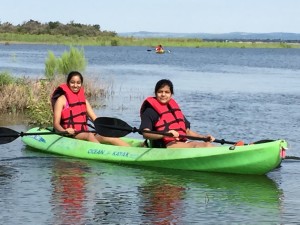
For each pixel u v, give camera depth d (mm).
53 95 12219
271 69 47125
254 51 106938
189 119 17094
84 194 9016
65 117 12039
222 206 8492
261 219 7898
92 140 12109
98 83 24234
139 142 12367
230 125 16172
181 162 10805
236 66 51250
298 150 12922
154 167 11062
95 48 93812
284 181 10094
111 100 21156
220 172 10680
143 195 9039
